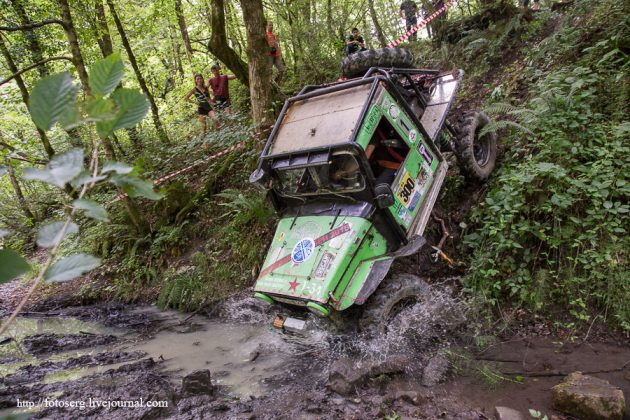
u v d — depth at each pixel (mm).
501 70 8180
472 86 8398
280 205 5555
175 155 10344
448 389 3822
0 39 9906
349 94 4992
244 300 6898
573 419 3211
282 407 3770
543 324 4637
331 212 4941
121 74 898
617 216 4699
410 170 5105
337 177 4875
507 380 3830
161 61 17047
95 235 9805
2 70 11672
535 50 7586
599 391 3229
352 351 4680
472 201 6207
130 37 13961
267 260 5125
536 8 9312
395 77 5652
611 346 4117
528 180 5090
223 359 5133
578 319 4500
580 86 5422
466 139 5859
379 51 5719
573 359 4016
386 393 3850
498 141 6746
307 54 11289
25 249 12281
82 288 9133
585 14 7352
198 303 7320
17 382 4773
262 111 8562
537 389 3641
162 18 13695
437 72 6223
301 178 5188
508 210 5262
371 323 4527
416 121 5207
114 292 8750
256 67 8461
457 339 4703
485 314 4930
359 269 4566
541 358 4117
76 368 5141
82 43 11602
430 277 5746
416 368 4246
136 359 5383
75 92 851
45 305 8789
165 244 9016
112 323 7137
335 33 11641
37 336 6586
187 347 5652
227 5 13164
